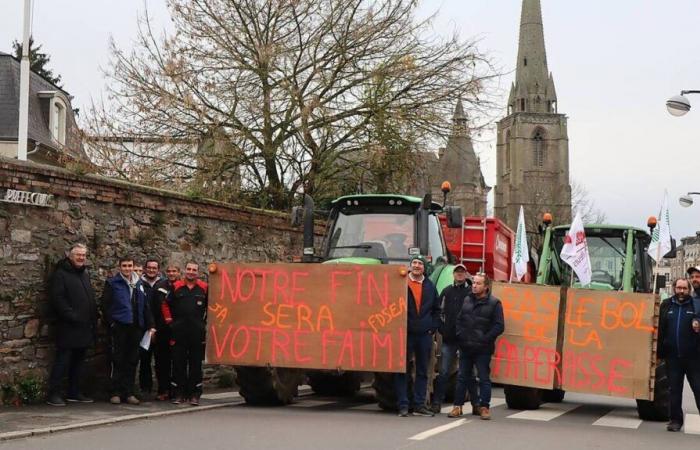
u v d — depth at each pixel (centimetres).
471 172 11138
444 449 897
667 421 1357
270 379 1305
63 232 1280
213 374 1662
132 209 1448
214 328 1296
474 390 1281
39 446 870
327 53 2592
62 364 1213
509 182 13475
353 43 2589
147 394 1375
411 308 1241
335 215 1415
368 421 1132
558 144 13375
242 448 871
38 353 1222
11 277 1181
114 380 1275
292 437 955
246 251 1816
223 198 2452
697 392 1199
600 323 1327
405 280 1240
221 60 2548
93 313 1241
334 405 1383
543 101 13462
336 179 2656
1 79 3353
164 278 1352
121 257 1416
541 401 1577
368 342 1244
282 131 2583
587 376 1328
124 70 2489
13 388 1171
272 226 1903
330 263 1273
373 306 1247
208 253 1677
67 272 1217
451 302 1287
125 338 1278
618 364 1314
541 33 13638
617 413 1466
